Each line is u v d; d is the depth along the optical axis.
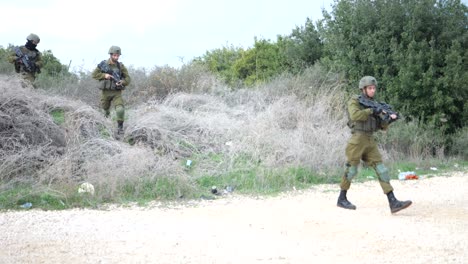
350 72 17.84
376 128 8.83
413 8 17.84
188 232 7.18
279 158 12.84
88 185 9.85
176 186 10.31
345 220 7.98
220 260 5.87
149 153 11.52
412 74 16.39
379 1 18.45
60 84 17.12
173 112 14.36
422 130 15.97
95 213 8.56
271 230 7.35
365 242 6.68
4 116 11.45
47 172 10.30
